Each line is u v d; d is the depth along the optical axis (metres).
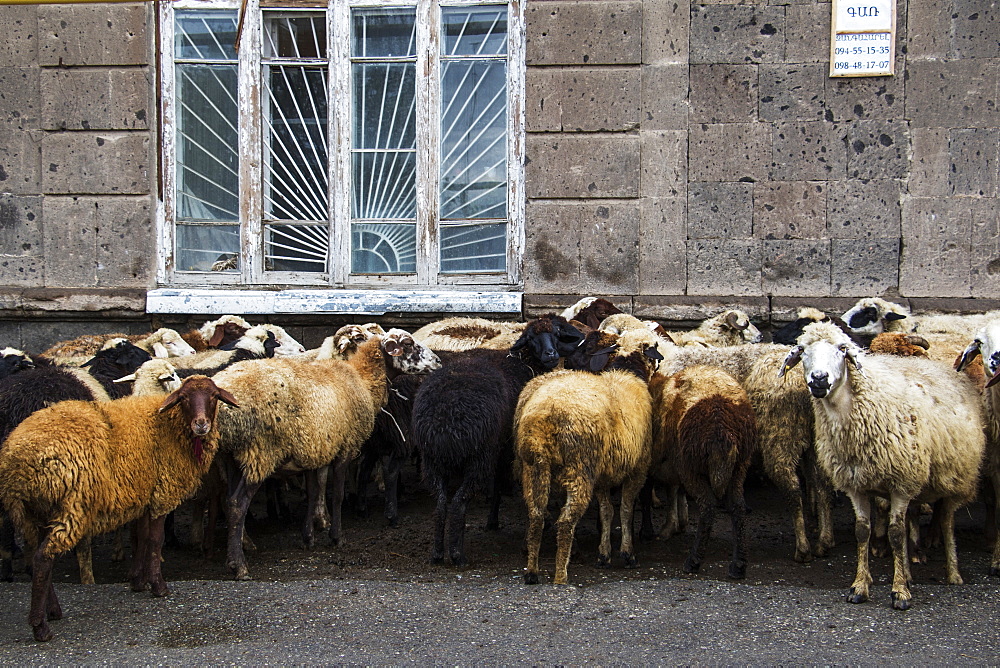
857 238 11.09
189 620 5.98
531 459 6.87
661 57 11.20
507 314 11.26
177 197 11.70
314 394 7.46
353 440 8.09
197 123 11.73
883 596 6.51
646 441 7.48
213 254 11.81
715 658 5.34
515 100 11.50
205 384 6.35
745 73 11.12
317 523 8.59
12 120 11.41
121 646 5.52
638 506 9.87
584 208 11.34
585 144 11.30
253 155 11.70
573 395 6.97
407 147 11.77
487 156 11.64
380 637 5.67
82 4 11.36
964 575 7.12
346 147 11.73
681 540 8.27
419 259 11.74
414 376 9.01
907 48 10.96
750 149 11.15
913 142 10.99
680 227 11.25
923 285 11.04
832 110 11.06
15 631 5.82
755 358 8.41
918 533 7.60
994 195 10.93
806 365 6.40
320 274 11.80
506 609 6.18
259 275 11.75
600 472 7.00
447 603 6.30
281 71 11.74
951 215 10.98
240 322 10.29
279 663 5.28
